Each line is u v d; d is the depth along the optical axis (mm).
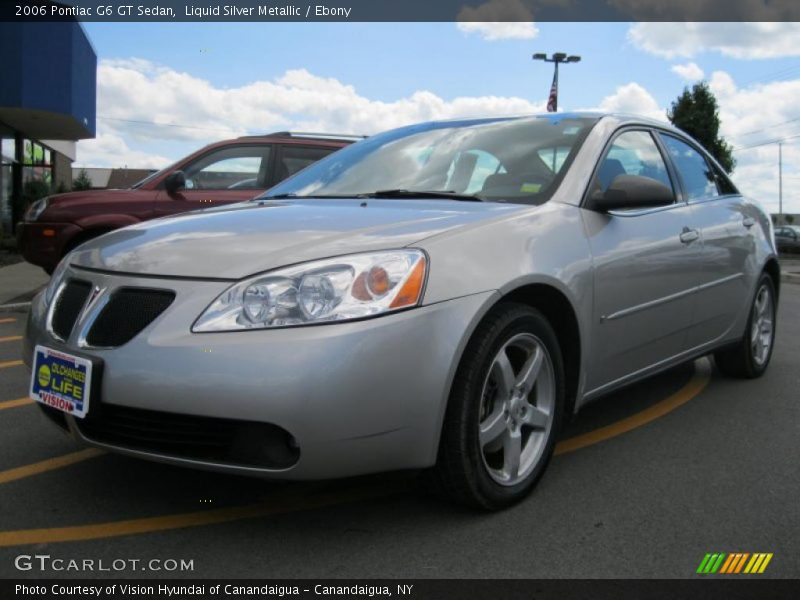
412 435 2340
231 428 2268
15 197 21438
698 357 4109
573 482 3006
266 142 7512
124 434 2416
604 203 3131
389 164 3709
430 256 2455
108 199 7094
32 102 17984
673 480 3043
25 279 10680
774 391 4547
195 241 2623
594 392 3184
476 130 3758
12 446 3346
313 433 2193
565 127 3553
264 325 2256
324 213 2898
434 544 2430
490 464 2775
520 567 2289
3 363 5172
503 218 2791
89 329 2479
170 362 2256
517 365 2818
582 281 2934
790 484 3018
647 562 2332
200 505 2717
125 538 2455
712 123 34812
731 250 4207
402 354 2299
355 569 2264
